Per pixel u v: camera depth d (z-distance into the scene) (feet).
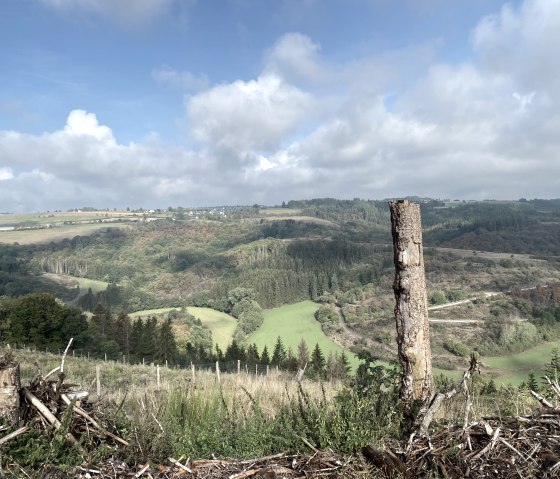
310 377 48.96
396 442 10.72
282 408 13.23
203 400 15.61
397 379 13.83
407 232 13.00
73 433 11.01
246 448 11.19
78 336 138.21
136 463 10.32
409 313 13.06
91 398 13.79
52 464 9.55
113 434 11.44
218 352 164.76
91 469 9.70
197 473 9.98
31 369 50.11
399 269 13.24
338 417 11.35
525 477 8.84
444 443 10.33
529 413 12.22
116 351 141.69
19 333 127.24
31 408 11.05
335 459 10.20
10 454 9.56
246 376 40.14
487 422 10.96
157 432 11.88
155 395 17.84
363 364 14.33
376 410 12.30
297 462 10.22
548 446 9.72
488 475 9.08
